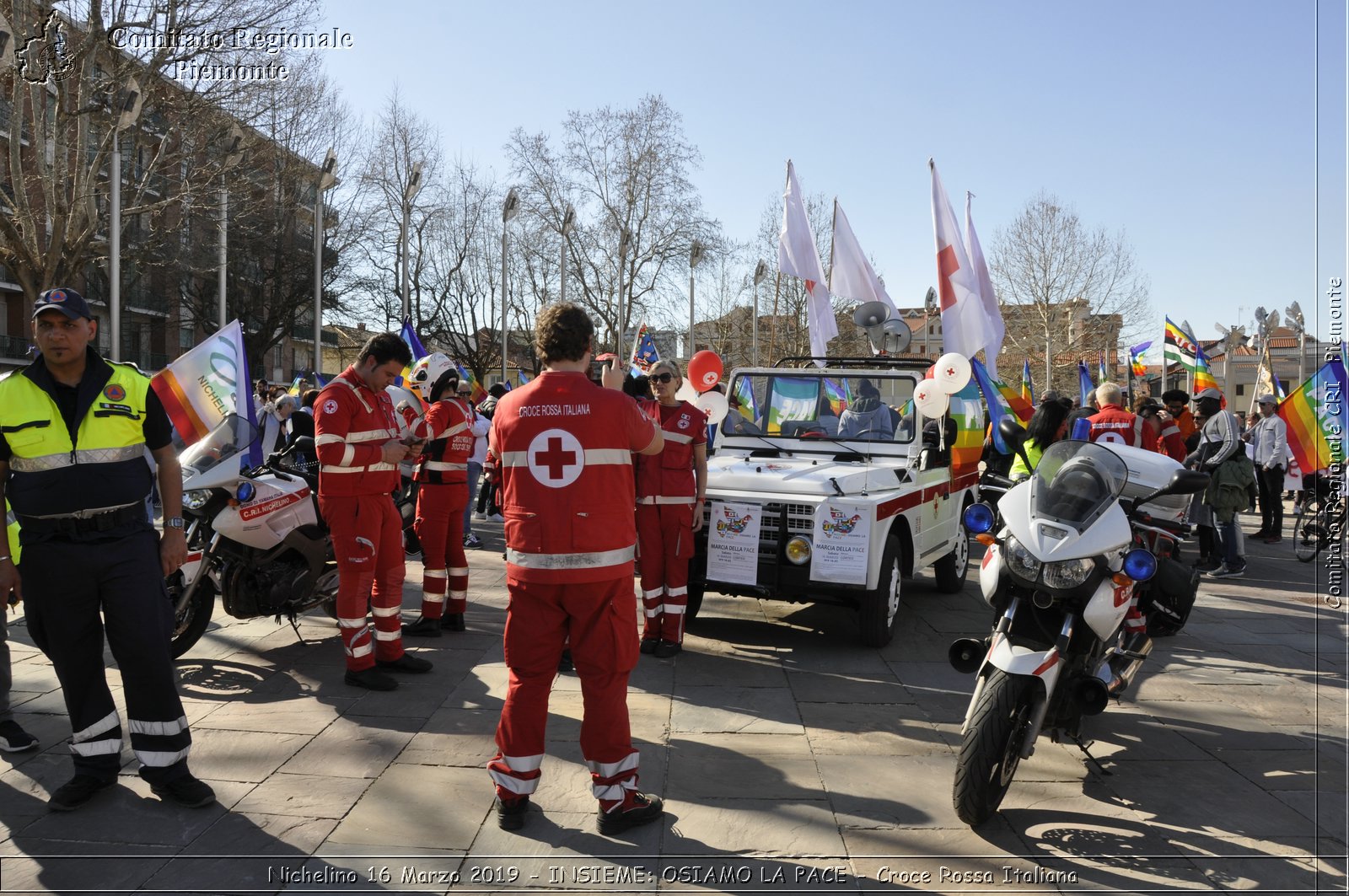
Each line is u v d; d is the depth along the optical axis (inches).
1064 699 155.9
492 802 149.9
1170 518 200.4
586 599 138.5
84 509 145.4
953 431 288.4
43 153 717.9
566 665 225.0
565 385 142.2
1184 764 175.6
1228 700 214.7
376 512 206.1
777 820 146.6
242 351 214.4
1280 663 247.6
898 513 253.6
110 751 149.9
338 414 198.5
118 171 698.8
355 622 204.5
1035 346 2263.8
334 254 1459.2
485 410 473.1
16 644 233.0
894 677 223.5
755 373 308.7
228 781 155.9
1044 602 152.0
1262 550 492.1
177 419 210.8
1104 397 336.5
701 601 286.8
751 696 207.5
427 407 250.7
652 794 154.7
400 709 192.2
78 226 778.8
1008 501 163.8
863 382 296.5
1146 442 366.6
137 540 149.6
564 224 1551.4
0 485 147.3
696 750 175.0
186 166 902.4
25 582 146.9
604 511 139.6
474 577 340.8
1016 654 147.3
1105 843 142.2
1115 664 171.2
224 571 219.0
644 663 233.9
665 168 1898.4
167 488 156.3
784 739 181.6
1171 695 218.2
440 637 251.9
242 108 797.2
